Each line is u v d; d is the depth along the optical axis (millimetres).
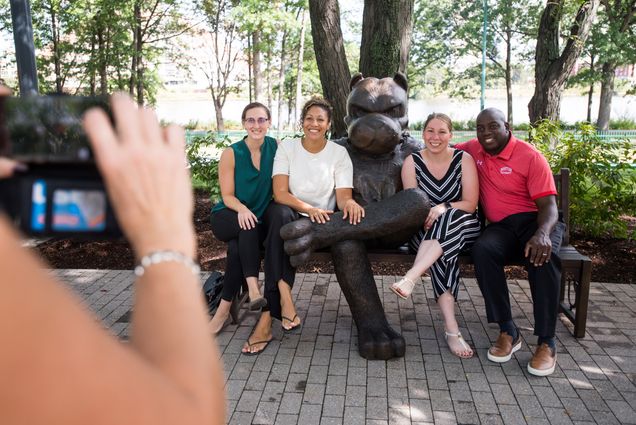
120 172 601
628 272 5387
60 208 641
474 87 39875
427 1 30891
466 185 3943
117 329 4266
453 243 3793
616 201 6105
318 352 3854
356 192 4012
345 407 3184
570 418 3068
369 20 5867
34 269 444
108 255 6047
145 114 649
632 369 3588
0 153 643
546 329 3555
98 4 19031
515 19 29594
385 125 3803
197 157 7359
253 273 3871
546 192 3768
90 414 431
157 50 24141
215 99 31141
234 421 3061
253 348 3840
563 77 9219
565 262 3918
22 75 5562
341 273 3832
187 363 545
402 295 3639
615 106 38312
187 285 598
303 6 20656
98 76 22969
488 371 3578
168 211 614
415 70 32406
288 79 32312
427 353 3830
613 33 22219
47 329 425
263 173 4035
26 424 411
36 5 20391
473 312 4523
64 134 649
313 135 3885
